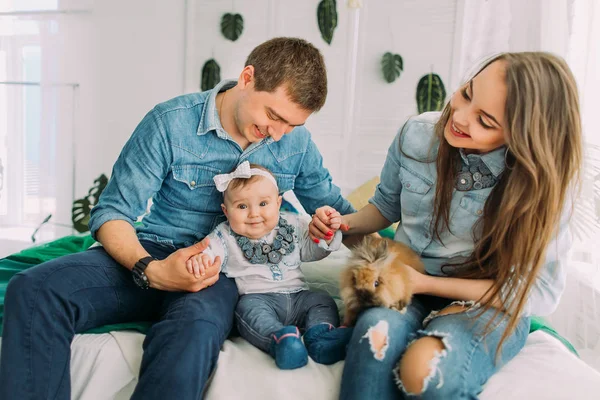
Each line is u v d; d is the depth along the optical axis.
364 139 2.60
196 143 1.29
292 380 1.04
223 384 1.03
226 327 1.12
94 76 2.75
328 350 1.08
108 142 2.81
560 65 1.04
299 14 2.60
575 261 1.77
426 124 1.28
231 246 1.28
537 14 2.12
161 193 1.36
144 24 2.75
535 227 1.04
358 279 1.07
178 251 1.13
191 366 0.97
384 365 0.95
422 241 1.26
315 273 1.59
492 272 1.13
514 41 2.24
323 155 2.67
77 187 2.82
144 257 1.14
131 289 1.18
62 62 2.74
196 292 1.13
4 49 2.73
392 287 1.06
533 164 1.01
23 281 1.03
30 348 1.00
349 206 1.52
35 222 2.82
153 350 1.01
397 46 2.49
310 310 1.24
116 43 2.74
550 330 1.31
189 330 1.00
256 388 1.03
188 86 2.78
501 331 1.04
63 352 1.04
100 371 1.08
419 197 1.25
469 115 1.06
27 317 1.01
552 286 1.12
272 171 1.38
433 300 1.22
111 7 2.71
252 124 1.21
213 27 2.71
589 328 1.69
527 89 1.00
